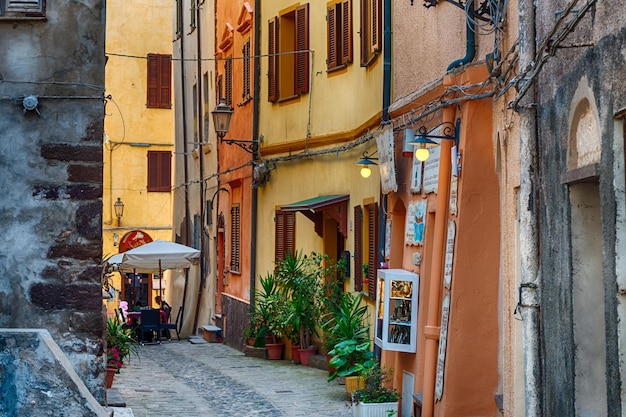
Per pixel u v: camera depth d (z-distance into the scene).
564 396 8.16
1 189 9.09
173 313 34.56
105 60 9.54
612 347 6.72
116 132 38.69
